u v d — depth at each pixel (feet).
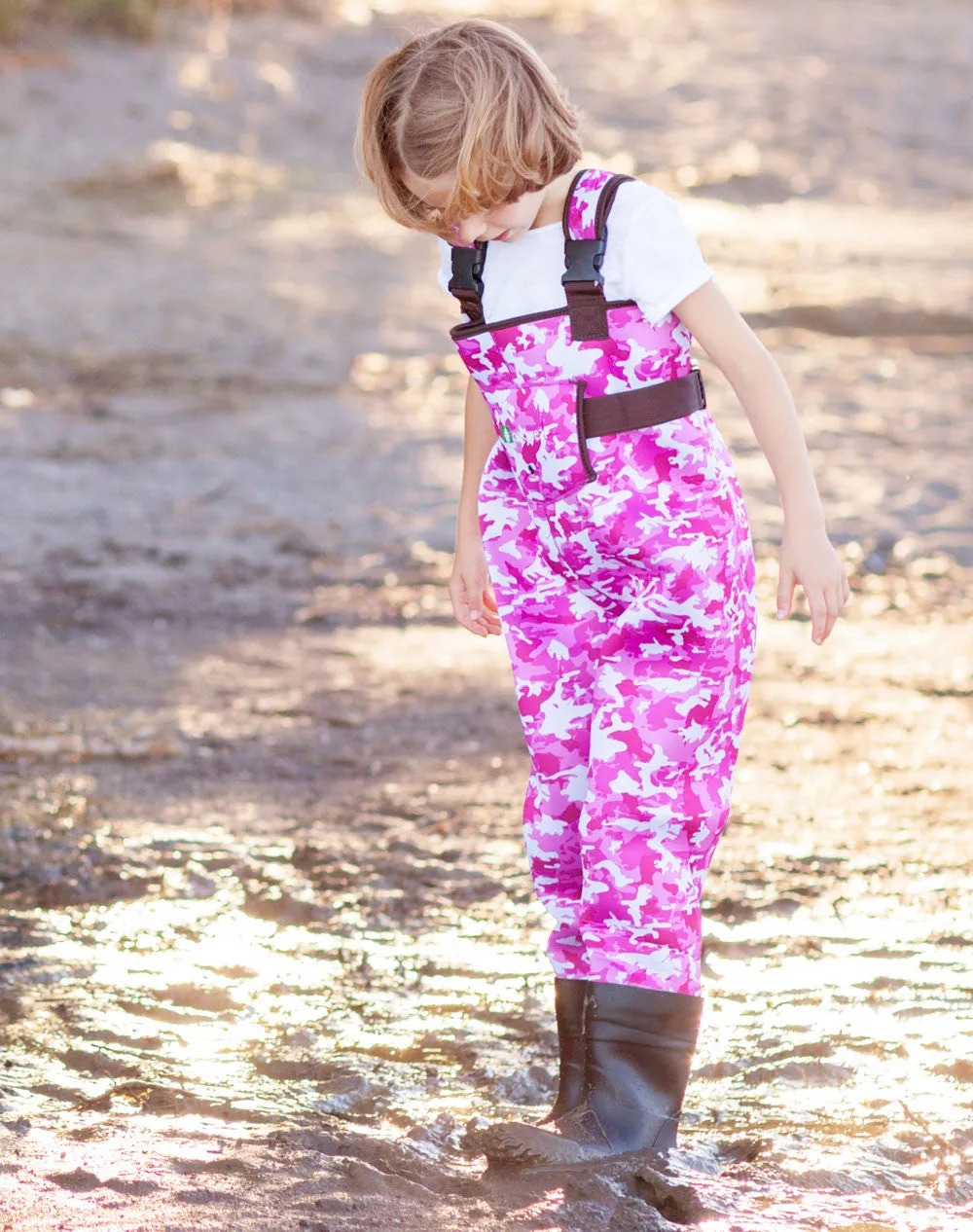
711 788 17.20
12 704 34.71
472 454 19.08
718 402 69.31
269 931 23.77
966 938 23.49
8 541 47.67
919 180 145.48
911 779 30.60
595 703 17.29
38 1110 18.11
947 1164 17.08
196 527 50.34
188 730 33.24
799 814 28.76
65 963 22.48
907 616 42.52
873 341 85.05
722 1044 20.20
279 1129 17.61
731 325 16.37
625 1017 16.93
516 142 15.56
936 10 227.40
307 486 55.93
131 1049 19.88
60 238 101.65
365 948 23.22
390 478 57.31
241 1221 14.98
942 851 27.07
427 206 16.28
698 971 17.30
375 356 77.82
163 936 23.49
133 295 88.02
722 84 176.96
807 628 41.29
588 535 16.81
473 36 15.87
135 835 27.48
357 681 37.11
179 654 38.91
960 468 59.00
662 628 16.83
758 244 111.24
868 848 27.17
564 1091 17.62
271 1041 20.20
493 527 17.78
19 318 80.59
